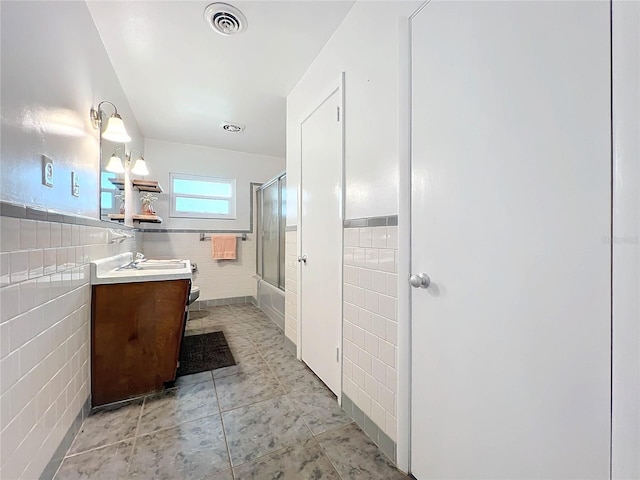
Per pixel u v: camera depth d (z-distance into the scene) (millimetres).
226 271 4184
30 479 1016
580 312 688
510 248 835
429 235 1112
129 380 1724
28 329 1001
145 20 1666
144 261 2744
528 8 787
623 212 611
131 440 1378
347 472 1216
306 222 2150
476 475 941
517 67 812
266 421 1531
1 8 904
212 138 3676
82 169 1558
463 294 978
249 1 1527
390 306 1286
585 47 671
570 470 713
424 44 1129
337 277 1720
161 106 2758
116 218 2328
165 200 3814
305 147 2164
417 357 1175
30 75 1057
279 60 2027
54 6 1240
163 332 1804
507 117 838
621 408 618
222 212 4188
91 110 1681
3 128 906
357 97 1530
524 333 806
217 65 2096
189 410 1619
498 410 876
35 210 1045
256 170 4355
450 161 1021
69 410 1330
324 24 1691
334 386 1764
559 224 726
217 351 2463
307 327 2152
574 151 693
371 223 1411
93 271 1620
